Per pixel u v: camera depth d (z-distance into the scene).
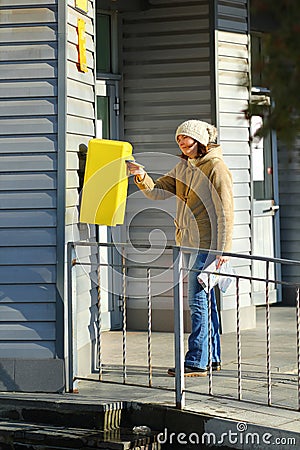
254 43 27.45
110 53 25.05
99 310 18.30
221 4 24.31
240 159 25.00
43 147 17.88
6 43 18.00
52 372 17.84
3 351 18.00
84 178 18.42
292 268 29.98
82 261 18.86
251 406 16.77
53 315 17.86
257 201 28.95
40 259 17.86
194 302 19.12
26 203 17.89
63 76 17.88
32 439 16.34
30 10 17.92
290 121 9.07
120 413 16.91
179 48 24.52
